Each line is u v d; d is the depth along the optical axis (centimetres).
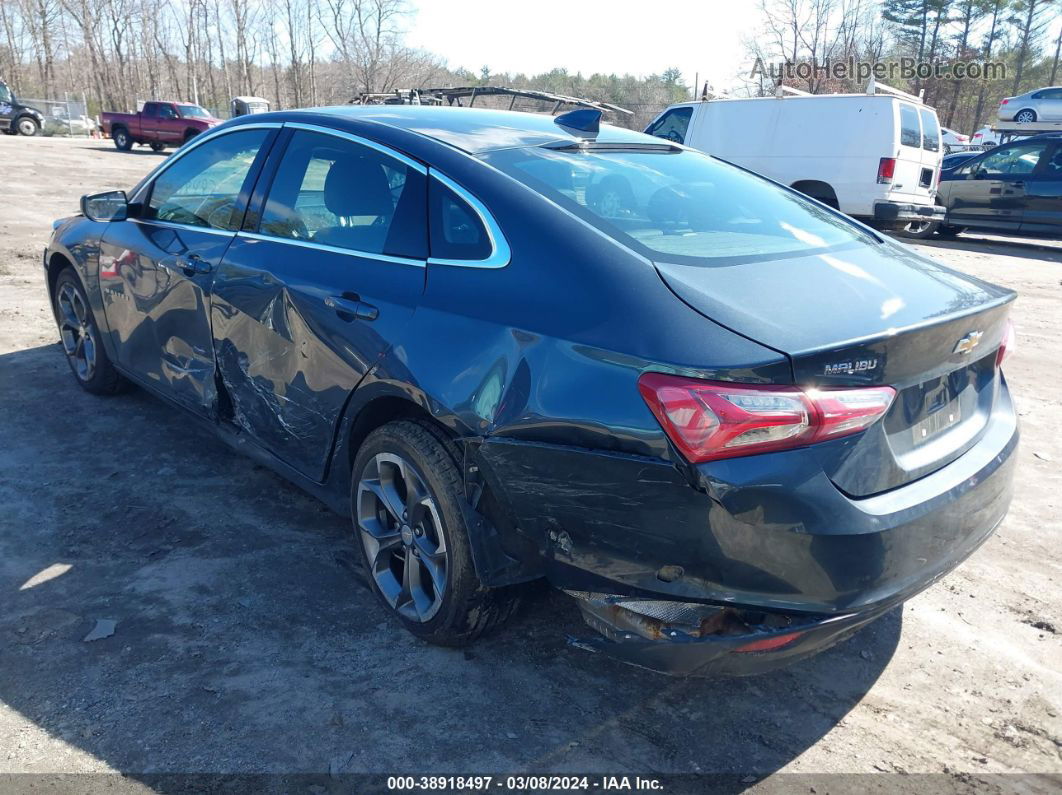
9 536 344
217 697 258
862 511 213
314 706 256
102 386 484
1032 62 5891
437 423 268
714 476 204
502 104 1491
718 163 361
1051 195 1370
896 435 230
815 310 227
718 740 251
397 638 291
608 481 221
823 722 260
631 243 250
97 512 366
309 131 338
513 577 260
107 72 6744
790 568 209
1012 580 345
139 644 281
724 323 216
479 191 271
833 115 1307
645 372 214
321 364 298
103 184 1573
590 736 250
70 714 248
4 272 800
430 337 260
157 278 388
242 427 357
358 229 302
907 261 289
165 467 412
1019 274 1134
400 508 284
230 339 345
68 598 304
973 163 1472
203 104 7100
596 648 241
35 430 446
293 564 333
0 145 2486
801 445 207
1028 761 247
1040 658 295
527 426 234
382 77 4853
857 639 303
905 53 5681
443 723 252
